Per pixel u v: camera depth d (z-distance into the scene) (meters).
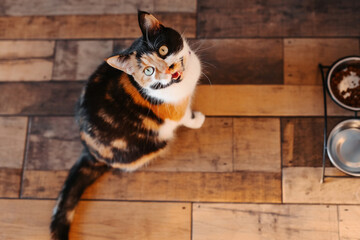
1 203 1.55
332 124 1.53
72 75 1.65
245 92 1.58
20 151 1.60
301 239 1.45
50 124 1.61
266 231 1.47
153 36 1.07
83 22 1.68
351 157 1.45
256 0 1.63
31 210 1.54
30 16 1.70
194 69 1.22
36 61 1.67
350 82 1.47
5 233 1.53
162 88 1.12
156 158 1.56
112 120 1.26
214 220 1.49
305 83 1.56
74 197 1.44
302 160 1.51
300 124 1.54
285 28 1.60
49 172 1.57
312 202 1.47
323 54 1.57
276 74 1.58
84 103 1.31
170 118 1.31
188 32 1.63
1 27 1.70
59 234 1.41
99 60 1.65
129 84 1.20
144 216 1.52
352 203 1.45
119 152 1.35
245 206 1.49
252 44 1.61
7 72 1.66
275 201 1.49
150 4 1.67
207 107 1.58
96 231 1.52
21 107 1.63
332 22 1.59
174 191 1.53
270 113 1.55
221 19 1.63
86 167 1.45
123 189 1.54
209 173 1.53
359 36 1.57
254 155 1.53
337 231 1.44
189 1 1.65
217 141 1.55
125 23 1.66
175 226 1.50
